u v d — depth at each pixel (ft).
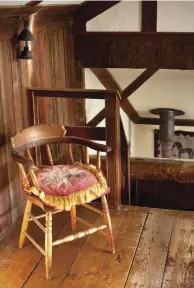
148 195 12.87
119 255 8.64
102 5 13.85
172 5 13.47
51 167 8.78
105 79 16.39
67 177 8.24
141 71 15.98
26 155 10.18
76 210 10.48
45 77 12.01
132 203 13.00
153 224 9.84
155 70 15.33
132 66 14.40
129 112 20.95
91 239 9.21
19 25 9.67
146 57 14.20
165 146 20.83
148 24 13.80
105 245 8.98
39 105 11.47
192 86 17.20
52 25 12.22
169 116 20.22
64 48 13.65
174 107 20.15
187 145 22.75
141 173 12.66
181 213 10.32
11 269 8.20
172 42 13.85
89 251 8.78
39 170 8.59
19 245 8.89
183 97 18.60
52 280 7.88
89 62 14.64
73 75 14.74
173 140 20.84
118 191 10.46
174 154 23.16
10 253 8.71
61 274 8.05
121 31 14.07
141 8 13.70
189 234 9.38
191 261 8.41
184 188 12.50
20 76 10.00
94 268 8.22
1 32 8.85
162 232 9.48
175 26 13.70
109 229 8.62
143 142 23.56
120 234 9.41
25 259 8.52
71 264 8.35
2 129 9.20
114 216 10.21
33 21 10.56
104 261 8.44
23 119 10.21
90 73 16.24
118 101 9.67
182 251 8.75
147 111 21.42
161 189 12.71
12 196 9.83
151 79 17.13
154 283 7.77
